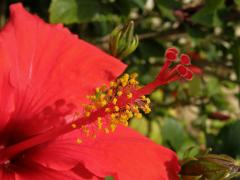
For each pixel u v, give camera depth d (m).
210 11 0.19
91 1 0.19
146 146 0.15
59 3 0.19
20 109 0.16
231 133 0.19
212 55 0.26
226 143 0.19
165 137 0.20
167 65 0.13
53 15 0.18
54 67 0.16
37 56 0.16
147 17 0.24
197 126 0.28
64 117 0.16
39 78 0.16
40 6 0.24
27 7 0.24
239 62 0.22
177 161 0.15
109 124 0.14
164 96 0.31
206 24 0.20
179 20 0.22
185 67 0.13
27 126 0.16
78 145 0.15
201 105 0.30
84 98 0.16
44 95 0.16
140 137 0.16
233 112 0.31
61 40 0.16
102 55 0.17
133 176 0.14
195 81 0.27
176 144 0.20
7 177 0.14
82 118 0.14
